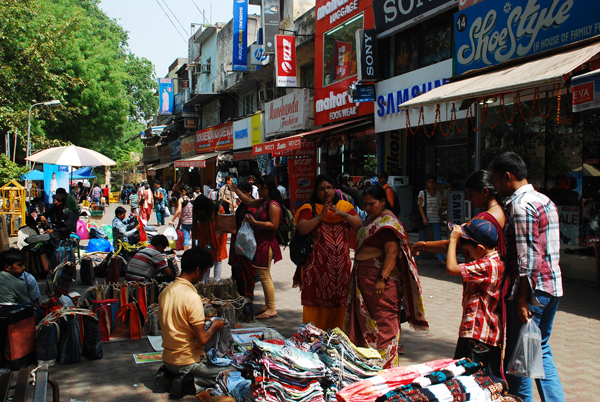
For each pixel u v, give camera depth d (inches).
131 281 227.9
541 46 287.6
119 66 1357.0
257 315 240.2
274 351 135.3
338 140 542.3
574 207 306.7
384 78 488.4
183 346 151.3
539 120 322.3
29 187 836.0
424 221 363.3
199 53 1180.5
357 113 520.7
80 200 1018.1
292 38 633.6
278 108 699.4
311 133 534.6
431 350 190.4
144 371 171.5
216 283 244.1
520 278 116.2
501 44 317.1
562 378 159.2
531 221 114.3
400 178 442.3
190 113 1170.0
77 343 178.5
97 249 350.9
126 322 223.0
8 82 804.6
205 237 274.1
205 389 152.4
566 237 313.9
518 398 118.4
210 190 761.6
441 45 422.0
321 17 591.8
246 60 780.0
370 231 150.2
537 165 326.3
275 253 238.4
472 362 120.7
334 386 133.4
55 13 1115.9
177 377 151.1
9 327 168.4
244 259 239.1
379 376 125.7
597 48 229.5
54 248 333.7
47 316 180.2
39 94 885.2
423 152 478.6
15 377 136.9
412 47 454.6
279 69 632.4
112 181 2226.9
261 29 754.2
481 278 116.6
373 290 150.9
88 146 1360.7
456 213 368.8
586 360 174.9
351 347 139.6
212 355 154.9
